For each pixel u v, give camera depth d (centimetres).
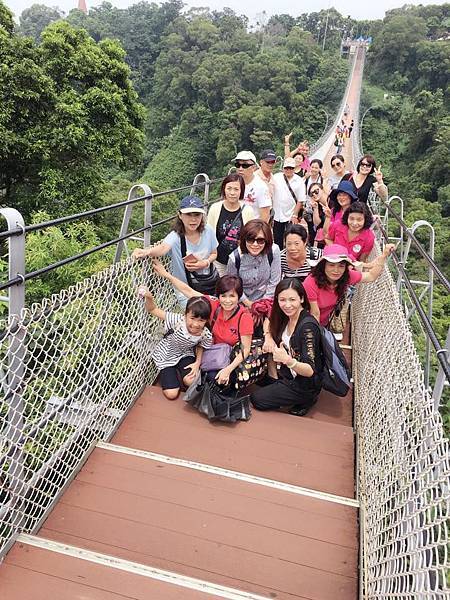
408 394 173
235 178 332
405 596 129
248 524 197
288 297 265
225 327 289
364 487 212
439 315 980
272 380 302
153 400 285
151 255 290
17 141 1028
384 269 313
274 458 245
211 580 174
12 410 167
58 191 1101
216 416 266
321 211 547
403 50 5288
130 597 156
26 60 1023
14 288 166
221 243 345
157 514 199
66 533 189
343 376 282
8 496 173
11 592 155
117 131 1210
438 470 123
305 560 184
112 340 246
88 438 230
